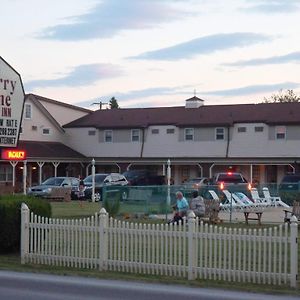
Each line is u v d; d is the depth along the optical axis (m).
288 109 53.69
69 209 32.50
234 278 13.03
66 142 59.97
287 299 11.45
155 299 11.45
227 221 26.59
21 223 15.66
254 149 52.81
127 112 60.38
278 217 28.69
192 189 28.95
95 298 11.55
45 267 14.75
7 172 53.50
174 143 55.69
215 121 54.12
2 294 11.94
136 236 14.05
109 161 57.31
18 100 19.73
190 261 13.30
